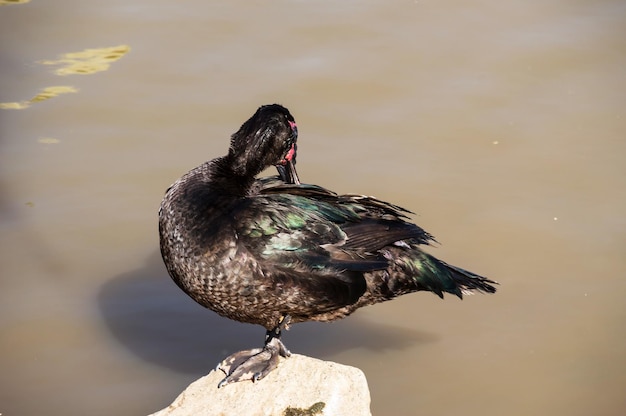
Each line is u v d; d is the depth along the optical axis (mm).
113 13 17219
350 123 14688
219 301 9195
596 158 14055
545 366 10836
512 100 15227
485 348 11148
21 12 17125
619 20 17062
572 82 15617
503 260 12305
